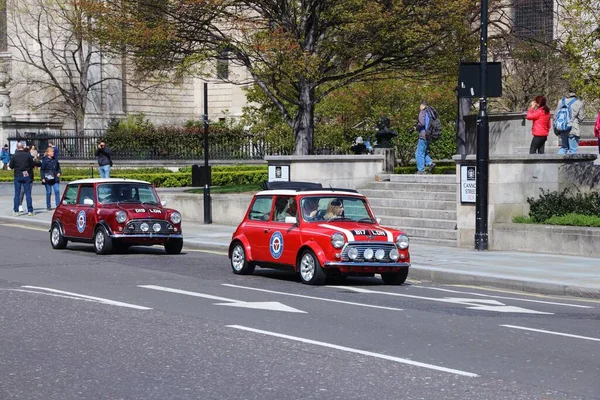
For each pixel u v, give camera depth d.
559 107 30.06
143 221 24.59
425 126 34.03
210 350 11.85
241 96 75.50
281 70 33.50
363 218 20.20
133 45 34.44
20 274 20.17
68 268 21.50
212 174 45.88
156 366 10.94
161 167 51.75
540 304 17.08
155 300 16.33
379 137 37.19
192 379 10.29
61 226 26.08
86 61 64.44
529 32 48.09
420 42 33.56
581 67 25.83
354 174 32.81
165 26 33.72
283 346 12.12
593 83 25.77
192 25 33.94
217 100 77.06
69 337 12.71
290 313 14.97
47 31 65.44
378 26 32.56
